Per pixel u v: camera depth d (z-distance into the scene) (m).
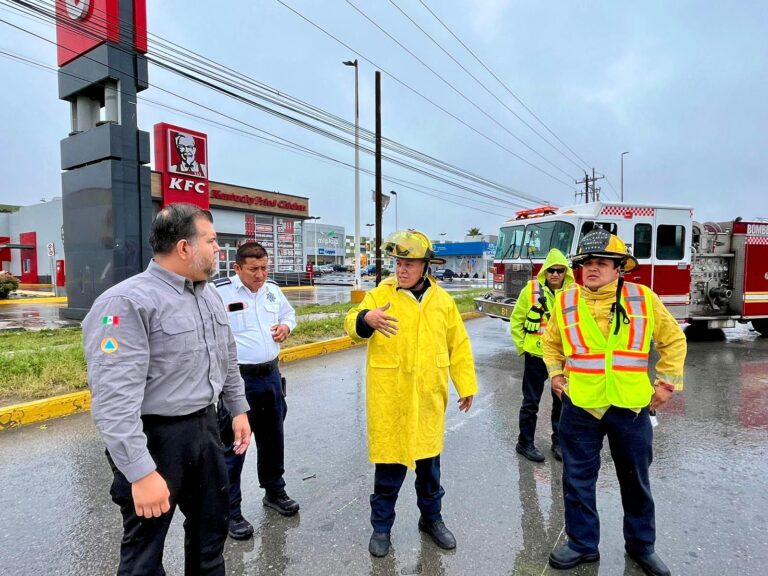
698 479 3.85
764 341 10.98
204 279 2.03
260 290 3.27
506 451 4.45
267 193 37.28
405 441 2.78
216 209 34.41
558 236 9.51
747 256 10.70
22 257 36.06
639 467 2.64
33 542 3.00
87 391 5.67
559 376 2.91
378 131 16.52
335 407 5.73
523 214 11.11
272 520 3.24
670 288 9.99
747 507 3.39
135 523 1.90
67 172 13.99
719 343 10.70
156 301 1.87
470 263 53.22
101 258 13.30
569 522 2.78
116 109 13.22
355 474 3.93
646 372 2.61
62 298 23.03
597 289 2.69
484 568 2.72
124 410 1.71
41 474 3.94
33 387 5.64
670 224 9.93
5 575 2.67
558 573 2.67
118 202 13.05
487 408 5.76
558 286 4.14
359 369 7.78
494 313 10.34
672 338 2.66
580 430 2.74
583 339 2.67
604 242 2.60
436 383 2.83
